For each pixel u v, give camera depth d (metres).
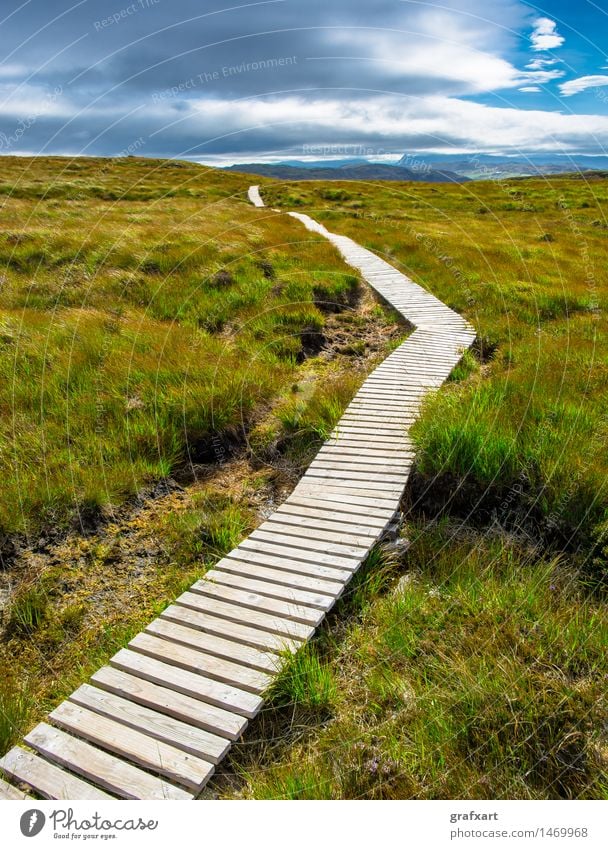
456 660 4.27
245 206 31.52
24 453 6.85
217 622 4.71
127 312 11.66
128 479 6.82
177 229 18.30
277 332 11.95
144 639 4.55
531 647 4.27
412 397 9.03
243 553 5.68
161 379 8.74
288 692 4.09
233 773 3.67
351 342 12.54
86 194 29.64
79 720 3.84
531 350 10.67
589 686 3.91
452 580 5.30
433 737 3.68
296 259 17.00
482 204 37.34
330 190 43.31
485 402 7.56
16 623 5.11
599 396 8.02
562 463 6.15
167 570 5.83
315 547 5.70
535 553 5.64
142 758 3.55
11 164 40.16
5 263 13.84
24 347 9.30
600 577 5.24
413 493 6.75
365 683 4.31
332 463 7.29
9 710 4.17
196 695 4.00
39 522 6.01
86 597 5.45
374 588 5.28
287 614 4.73
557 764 3.42
